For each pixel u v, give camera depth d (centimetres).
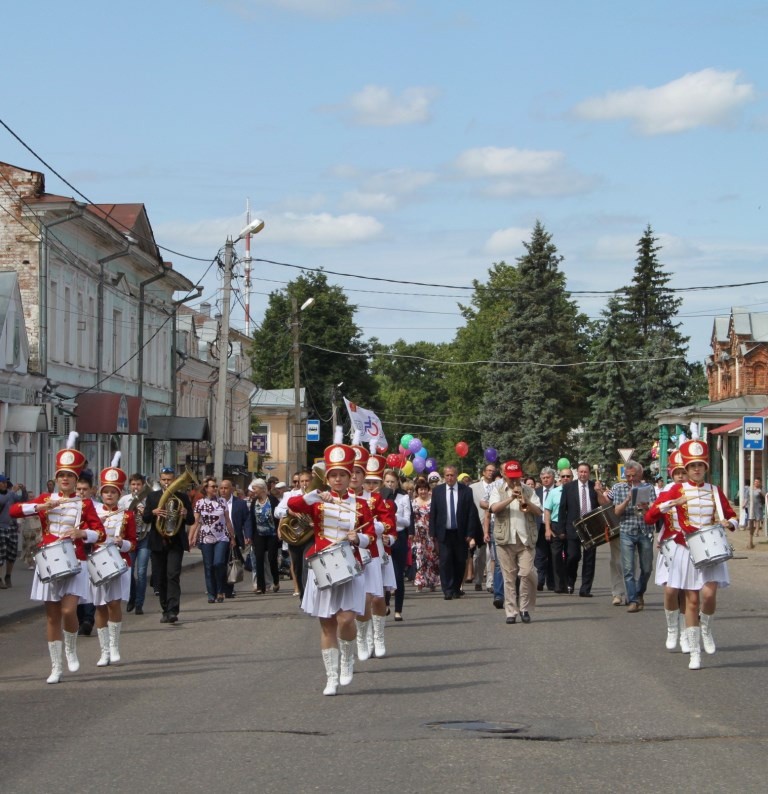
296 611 1902
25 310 3550
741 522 4544
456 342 9556
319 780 755
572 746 848
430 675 1189
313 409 8250
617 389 7306
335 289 8606
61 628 1218
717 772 768
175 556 1758
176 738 893
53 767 805
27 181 3578
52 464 3650
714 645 1366
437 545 2180
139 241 4462
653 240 9094
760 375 6531
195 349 6266
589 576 2052
